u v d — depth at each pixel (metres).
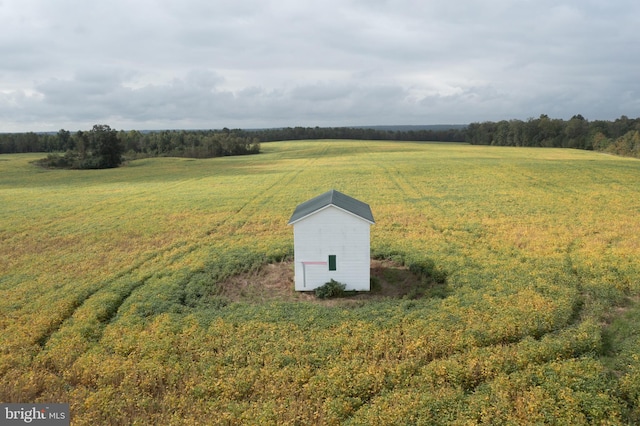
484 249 30.77
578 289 23.55
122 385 15.92
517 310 20.67
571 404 13.90
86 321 21.14
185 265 29.42
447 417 13.74
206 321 20.83
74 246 35.19
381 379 15.70
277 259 30.67
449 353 17.55
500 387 14.91
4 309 23.09
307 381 16.02
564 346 17.09
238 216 44.75
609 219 38.31
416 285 25.31
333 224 24.06
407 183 62.34
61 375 17.11
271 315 21.28
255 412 14.31
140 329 20.38
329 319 20.73
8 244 36.34
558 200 47.38
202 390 15.49
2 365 17.45
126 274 28.11
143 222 43.03
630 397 14.31
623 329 18.80
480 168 74.88
